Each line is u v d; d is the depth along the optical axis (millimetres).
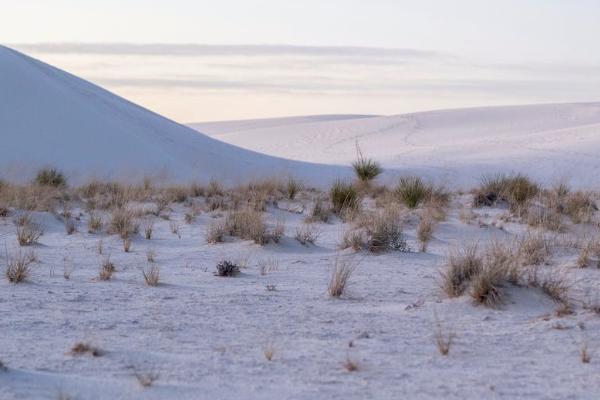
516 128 122500
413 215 22344
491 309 10578
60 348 8414
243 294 12008
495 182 28531
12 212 22609
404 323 9922
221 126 183000
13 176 39750
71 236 20078
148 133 66062
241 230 18797
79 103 64750
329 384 7211
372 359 8164
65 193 29109
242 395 6789
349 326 9758
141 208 24375
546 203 25781
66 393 6574
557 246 16281
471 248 14586
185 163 61406
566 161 78250
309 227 21297
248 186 32344
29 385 6754
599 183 67625
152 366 7676
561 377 7590
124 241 18641
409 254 16688
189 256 16781
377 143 117062
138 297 11695
